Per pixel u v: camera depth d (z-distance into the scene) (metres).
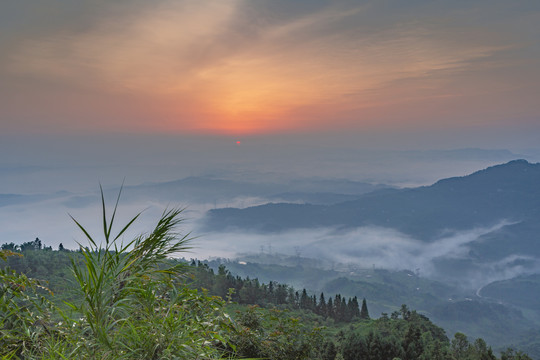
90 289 3.20
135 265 3.59
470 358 51.59
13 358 3.59
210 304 4.13
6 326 3.72
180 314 3.65
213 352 3.55
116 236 3.40
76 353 3.28
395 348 46.75
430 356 50.62
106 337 3.11
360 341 44.06
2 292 3.69
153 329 3.40
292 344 6.61
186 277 4.03
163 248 3.72
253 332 5.98
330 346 21.44
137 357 3.29
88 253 3.30
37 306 3.61
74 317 3.57
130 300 3.43
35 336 3.63
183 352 3.30
